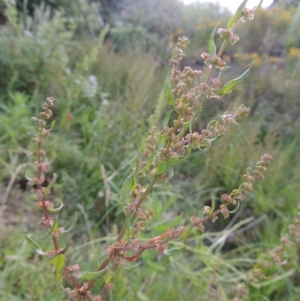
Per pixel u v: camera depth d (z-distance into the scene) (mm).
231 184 2920
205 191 2838
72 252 2068
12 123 2859
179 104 631
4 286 1706
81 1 5312
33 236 2037
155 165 673
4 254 1942
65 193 2578
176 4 6582
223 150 2973
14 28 3906
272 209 2771
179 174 3064
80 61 4082
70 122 3066
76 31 5242
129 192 690
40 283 1737
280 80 4168
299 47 5422
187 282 2051
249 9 616
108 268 670
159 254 675
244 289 1558
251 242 2617
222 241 2311
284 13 5867
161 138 677
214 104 2008
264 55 4637
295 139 3408
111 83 3768
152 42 5309
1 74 3396
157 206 1960
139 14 6125
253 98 3775
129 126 2934
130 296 1735
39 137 699
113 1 6418
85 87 3320
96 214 2514
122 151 2855
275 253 1516
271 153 3045
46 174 2617
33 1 5113
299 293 2062
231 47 5121
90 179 2635
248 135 3109
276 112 3809
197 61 5062
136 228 710
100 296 681
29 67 3371
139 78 3316
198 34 5688
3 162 2521
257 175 696
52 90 3342
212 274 1916
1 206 2357
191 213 2684
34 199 2430
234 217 2703
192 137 638
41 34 3654
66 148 2785
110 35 5777
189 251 2416
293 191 2832
